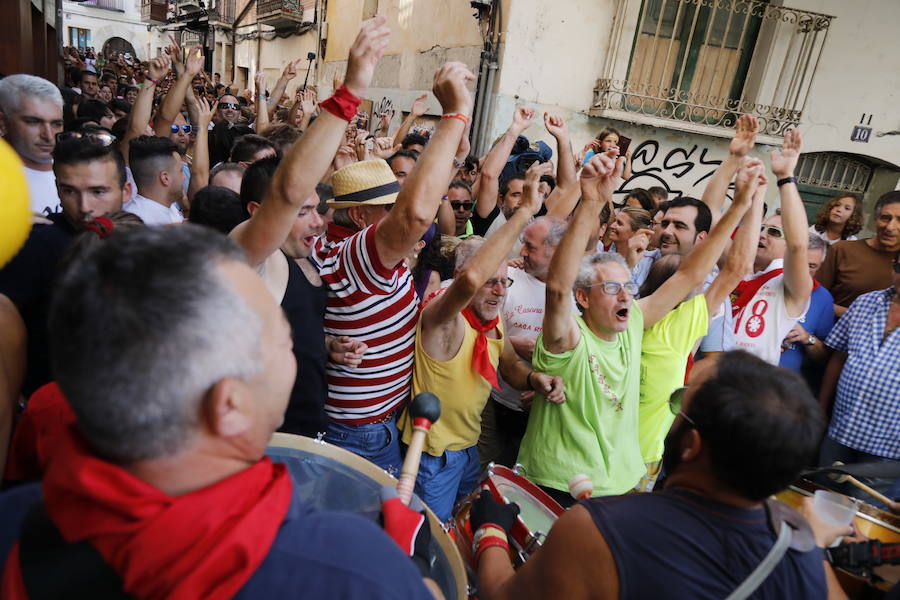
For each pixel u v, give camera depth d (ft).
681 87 26.76
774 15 25.84
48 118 8.43
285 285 5.49
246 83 67.56
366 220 7.29
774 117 26.73
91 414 1.80
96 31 118.32
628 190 27.14
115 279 1.80
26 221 2.34
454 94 5.08
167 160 9.88
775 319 9.42
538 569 3.52
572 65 25.35
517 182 13.12
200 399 1.87
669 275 8.95
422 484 6.57
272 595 1.89
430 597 2.19
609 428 6.60
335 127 4.00
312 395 5.72
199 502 1.87
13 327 4.05
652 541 3.17
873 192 29.50
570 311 6.15
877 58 27.32
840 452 9.64
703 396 3.32
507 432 8.63
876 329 9.21
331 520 2.15
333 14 46.98
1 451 3.69
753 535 3.20
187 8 80.12
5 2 22.39
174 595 1.77
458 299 5.74
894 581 4.91
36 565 1.96
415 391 6.43
